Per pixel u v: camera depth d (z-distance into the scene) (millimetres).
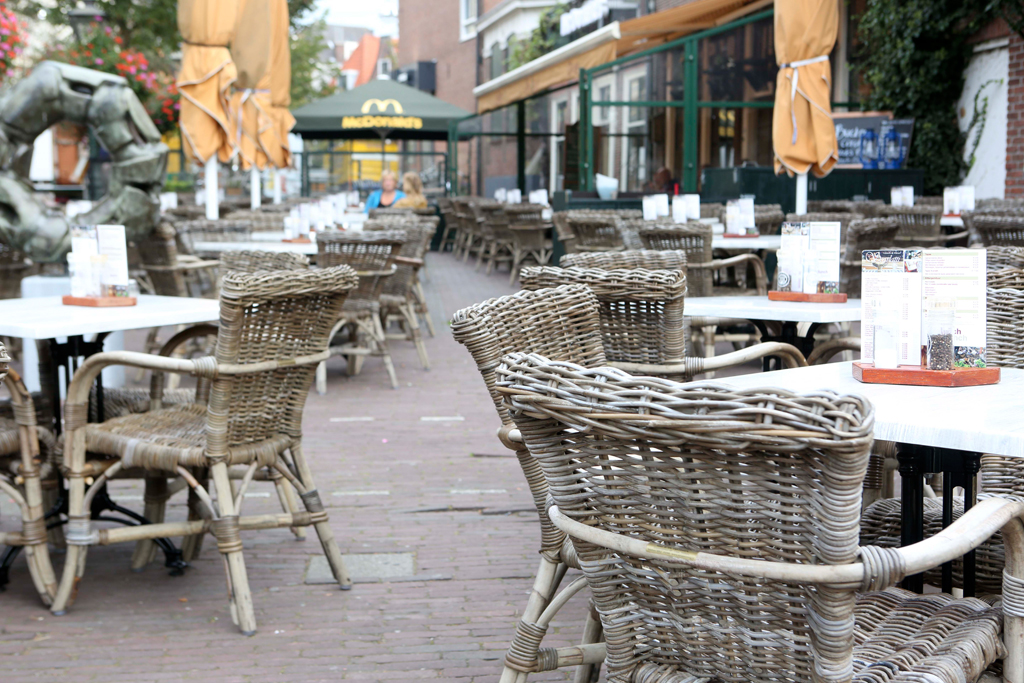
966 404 1952
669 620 1530
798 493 1314
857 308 3357
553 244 11945
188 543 3602
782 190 11219
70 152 14984
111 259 3686
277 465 3201
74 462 3082
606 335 3121
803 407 1249
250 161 10445
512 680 2191
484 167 17469
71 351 3430
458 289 12320
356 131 18469
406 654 2852
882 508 2498
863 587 1315
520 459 2188
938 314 2209
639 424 1351
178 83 7984
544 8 22219
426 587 3363
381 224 7637
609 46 11781
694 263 6203
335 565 3334
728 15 12797
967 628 1782
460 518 4090
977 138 12023
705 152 11992
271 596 3295
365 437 5430
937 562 1400
